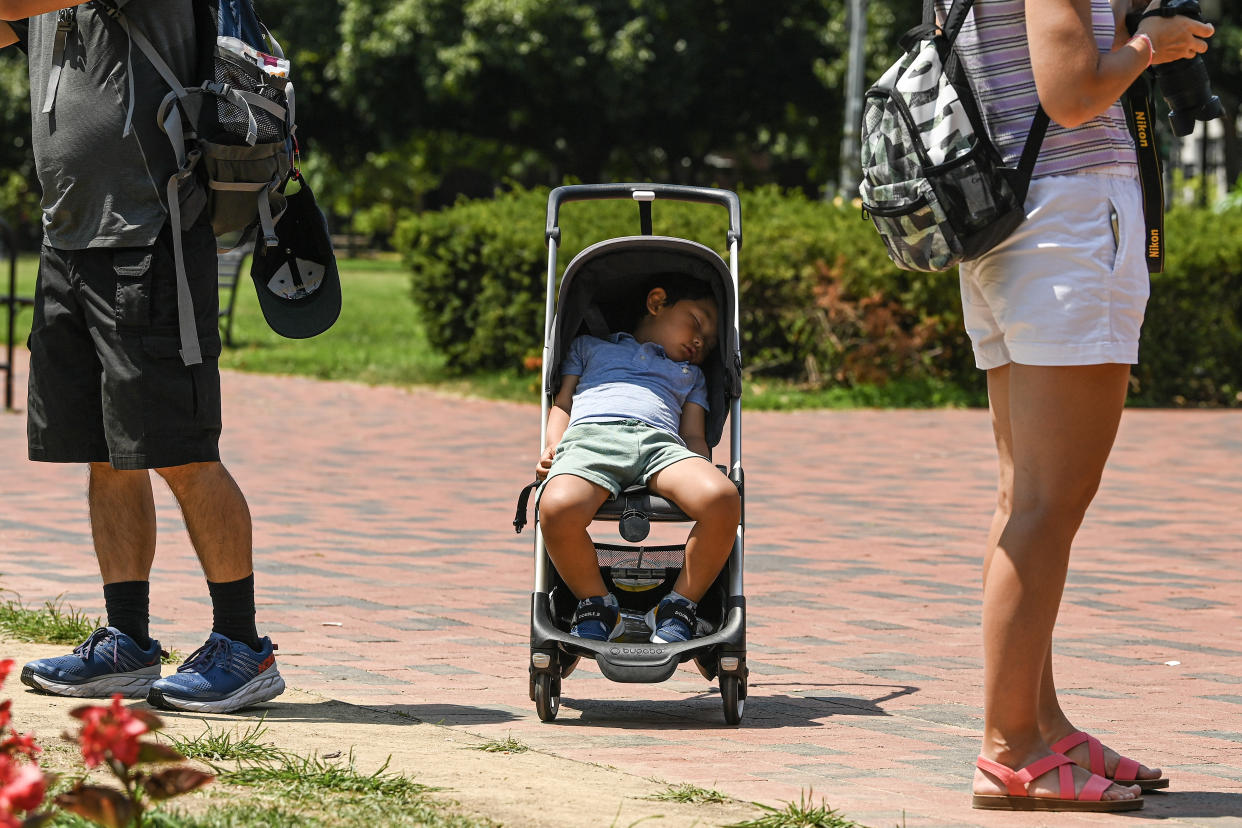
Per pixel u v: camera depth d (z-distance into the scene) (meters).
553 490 13.66
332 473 31.98
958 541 24.62
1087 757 11.09
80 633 15.85
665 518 13.69
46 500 27.33
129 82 12.77
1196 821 10.38
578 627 13.65
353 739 12.05
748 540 24.50
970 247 10.55
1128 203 10.50
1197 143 127.81
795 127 119.81
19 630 16.05
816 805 10.41
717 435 15.30
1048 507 10.53
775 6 111.31
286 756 10.98
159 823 8.65
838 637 17.64
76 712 6.71
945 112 10.57
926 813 10.41
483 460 34.59
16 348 59.53
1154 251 10.85
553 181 144.75
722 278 15.37
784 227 48.41
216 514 13.32
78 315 13.12
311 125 113.56
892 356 47.66
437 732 12.57
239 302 87.38
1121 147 10.58
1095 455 10.56
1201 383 49.78
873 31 107.44
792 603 19.62
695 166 126.69
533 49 98.62
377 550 23.20
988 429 41.59
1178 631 18.27
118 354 12.74
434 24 99.31
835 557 23.05
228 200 13.04
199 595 19.17
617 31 101.56
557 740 12.61
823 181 124.06
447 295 52.75
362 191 191.25
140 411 12.77
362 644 16.75
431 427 40.97
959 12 10.64
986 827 10.08
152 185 12.72
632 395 14.76
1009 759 10.60
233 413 43.12
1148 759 12.38
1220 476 32.94
